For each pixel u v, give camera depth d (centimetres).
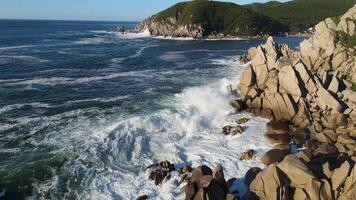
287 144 2856
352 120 3238
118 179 2353
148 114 3447
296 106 3519
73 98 4069
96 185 2278
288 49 4412
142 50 9269
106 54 8138
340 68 3947
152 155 2686
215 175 2109
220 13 17475
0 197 2150
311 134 3091
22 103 3841
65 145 2762
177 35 16575
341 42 4150
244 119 3409
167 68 6072
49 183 2288
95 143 2798
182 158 2650
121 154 2664
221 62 6681
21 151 2672
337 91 3612
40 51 8444
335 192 1941
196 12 16988
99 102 3897
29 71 5669
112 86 4681
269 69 3988
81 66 6284
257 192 2023
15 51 8312
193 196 2045
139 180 2350
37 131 3033
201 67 6100
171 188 2253
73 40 12525
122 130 3016
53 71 5722
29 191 2209
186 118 3350
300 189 1964
